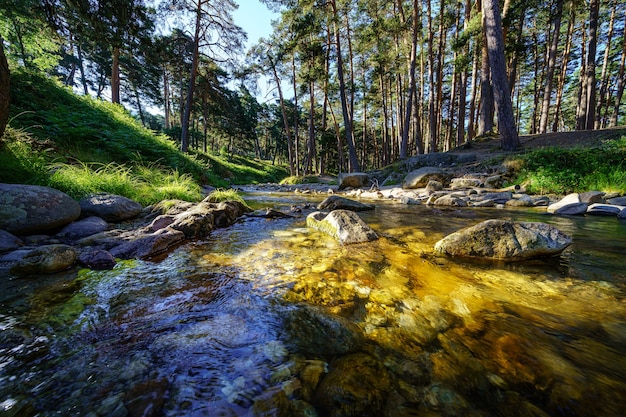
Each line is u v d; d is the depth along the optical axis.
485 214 5.27
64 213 3.31
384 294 1.87
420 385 1.06
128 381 1.05
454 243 2.77
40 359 1.17
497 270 2.31
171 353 1.22
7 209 2.86
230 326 1.45
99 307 1.64
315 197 9.82
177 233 3.26
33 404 0.94
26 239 2.85
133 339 1.32
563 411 0.95
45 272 2.14
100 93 35.94
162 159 9.02
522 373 1.12
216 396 0.99
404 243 3.25
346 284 2.04
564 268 2.33
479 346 1.29
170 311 1.61
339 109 36.19
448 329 1.44
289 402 0.97
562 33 23.77
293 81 26.80
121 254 2.64
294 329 1.43
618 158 6.68
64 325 1.44
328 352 1.25
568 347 1.28
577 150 7.64
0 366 1.12
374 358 1.21
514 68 17.11
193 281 2.07
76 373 1.09
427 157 13.07
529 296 1.82
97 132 7.92
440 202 6.90
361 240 3.30
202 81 26.33
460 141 18.28
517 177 8.27
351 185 13.27
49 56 14.21
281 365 1.15
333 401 0.98
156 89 32.50
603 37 24.33
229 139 44.09
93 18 6.55
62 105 8.75
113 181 5.05
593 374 1.11
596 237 3.30
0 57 3.79
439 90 20.94
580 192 6.44
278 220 4.84
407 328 1.45
